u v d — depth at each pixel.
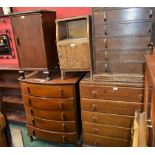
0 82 2.78
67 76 2.09
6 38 2.66
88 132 2.04
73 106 1.98
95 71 1.85
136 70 1.71
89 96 1.88
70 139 2.13
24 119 2.66
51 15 1.97
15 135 1.94
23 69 2.05
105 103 1.84
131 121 1.80
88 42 1.76
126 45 1.66
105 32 1.67
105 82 1.78
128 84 1.69
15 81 2.75
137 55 1.66
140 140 1.09
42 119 2.16
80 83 1.86
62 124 2.09
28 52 1.96
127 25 1.60
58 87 1.94
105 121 1.92
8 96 2.85
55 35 2.07
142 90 1.67
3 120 1.32
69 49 1.84
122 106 1.79
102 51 1.75
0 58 2.80
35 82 2.01
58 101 2.00
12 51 2.70
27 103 2.18
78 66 1.87
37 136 2.28
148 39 1.58
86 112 1.96
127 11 1.56
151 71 0.93
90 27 1.77
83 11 2.15
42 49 1.90
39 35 1.86
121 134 1.90
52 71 2.23
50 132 2.17
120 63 1.73
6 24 2.59
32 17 1.81
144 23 1.55
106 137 1.98
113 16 1.61
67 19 1.81
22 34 1.91
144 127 1.09
